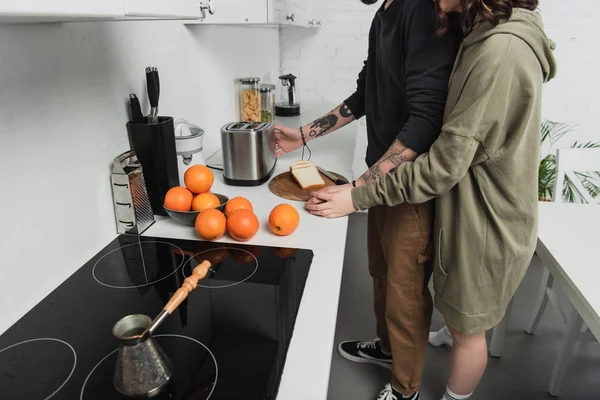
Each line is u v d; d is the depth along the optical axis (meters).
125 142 1.06
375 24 1.19
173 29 1.31
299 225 1.06
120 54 1.02
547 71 0.90
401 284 1.25
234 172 1.30
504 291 1.08
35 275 0.79
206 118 1.64
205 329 0.69
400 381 1.42
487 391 1.67
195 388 0.58
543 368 1.78
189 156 1.18
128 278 0.85
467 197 1.00
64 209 0.85
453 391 1.30
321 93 3.01
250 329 0.69
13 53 0.70
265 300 0.77
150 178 1.07
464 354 1.22
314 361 0.63
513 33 0.83
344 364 1.79
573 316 1.54
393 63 1.08
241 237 0.96
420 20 0.97
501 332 1.79
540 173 2.62
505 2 0.82
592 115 2.72
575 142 2.79
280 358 0.63
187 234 1.03
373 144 1.28
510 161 0.93
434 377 1.72
